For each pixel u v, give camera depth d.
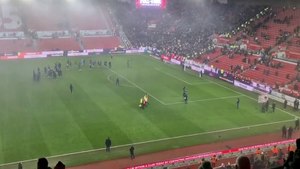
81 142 36.00
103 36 94.69
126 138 37.25
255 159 29.75
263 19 79.81
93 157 33.22
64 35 92.38
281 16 77.25
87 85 57.16
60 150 34.22
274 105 46.66
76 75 64.00
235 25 83.94
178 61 75.25
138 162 32.62
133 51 89.12
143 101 46.56
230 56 72.25
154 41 90.62
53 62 75.75
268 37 72.81
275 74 59.94
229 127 41.00
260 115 45.38
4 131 38.09
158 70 69.88
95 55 85.56
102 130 39.03
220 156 33.41
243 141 37.47
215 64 72.00
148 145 35.94
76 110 45.09
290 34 69.62
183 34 90.19
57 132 38.19
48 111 44.50
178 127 40.53
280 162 29.02
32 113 43.66
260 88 55.12
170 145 36.09
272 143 35.78
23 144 35.22
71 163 31.95
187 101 50.06
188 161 32.22
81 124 40.53
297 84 54.75
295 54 63.28
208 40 83.56
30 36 88.94
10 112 43.84
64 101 48.59
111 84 58.28
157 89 56.00
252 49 72.25
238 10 89.25
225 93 54.88
